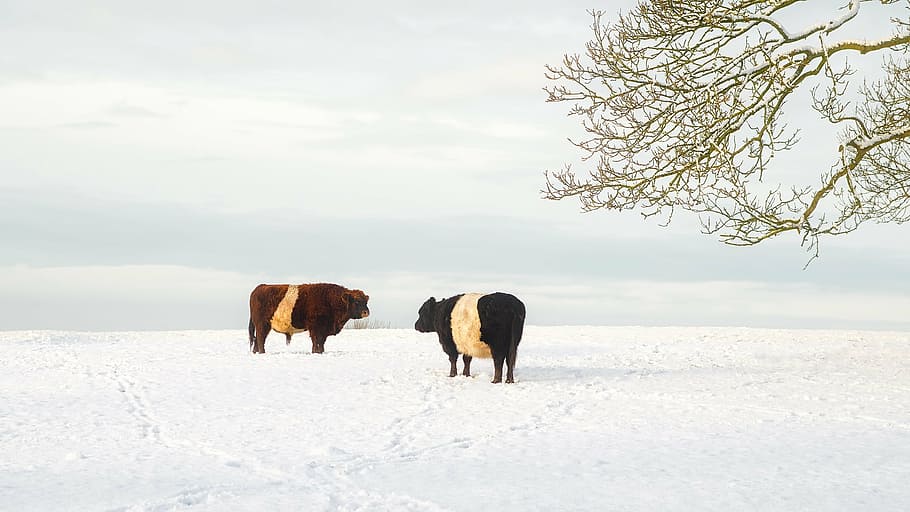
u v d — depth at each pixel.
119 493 8.21
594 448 10.09
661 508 7.42
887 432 10.78
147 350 23.38
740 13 15.12
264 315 21.33
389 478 8.71
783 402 13.16
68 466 9.54
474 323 15.78
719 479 8.40
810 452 9.61
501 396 14.45
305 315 21.23
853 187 15.66
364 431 11.56
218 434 11.46
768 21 14.77
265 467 9.35
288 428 11.83
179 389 15.63
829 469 8.77
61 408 13.77
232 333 30.42
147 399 14.58
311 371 17.73
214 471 9.23
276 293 21.19
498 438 10.91
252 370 18.02
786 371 17.12
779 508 7.36
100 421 12.59
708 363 19.27
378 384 16.00
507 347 15.87
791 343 23.73
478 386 15.59
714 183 15.30
